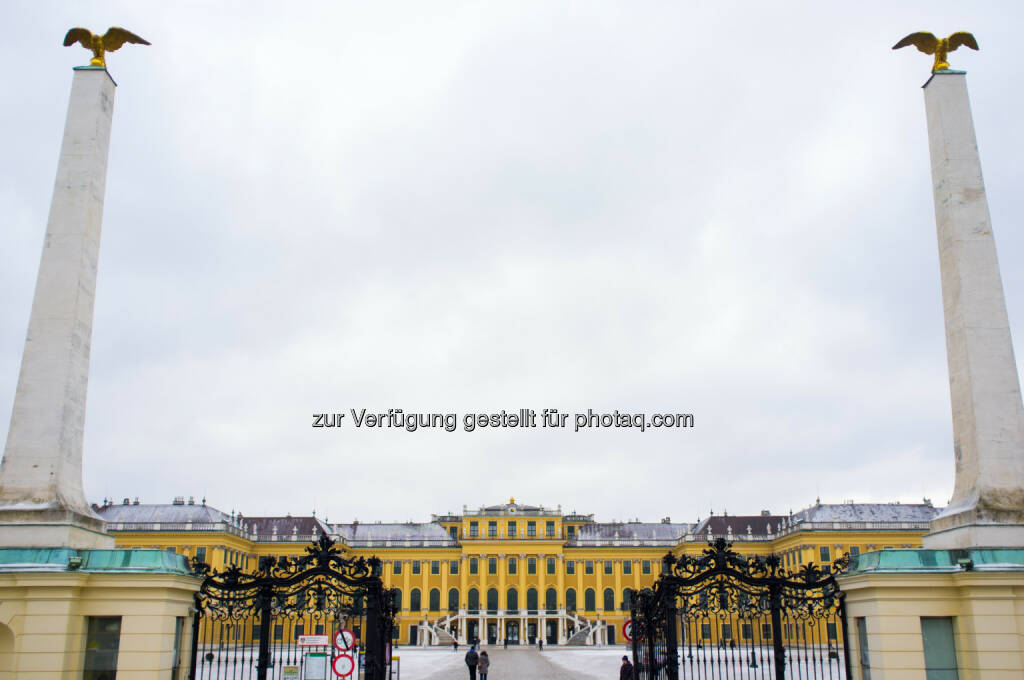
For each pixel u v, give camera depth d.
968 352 21.92
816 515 96.44
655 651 24.91
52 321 22.28
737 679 42.91
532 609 110.44
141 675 19.62
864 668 20.42
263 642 22.12
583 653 85.12
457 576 111.88
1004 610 19.06
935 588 19.59
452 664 63.88
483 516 114.12
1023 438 21.30
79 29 24.25
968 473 21.69
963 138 23.31
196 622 22.20
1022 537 20.42
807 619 22.38
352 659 22.02
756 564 22.78
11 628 19.36
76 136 23.64
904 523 90.50
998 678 18.72
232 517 103.69
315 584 22.94
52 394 21.84
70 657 19.50
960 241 22.62
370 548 112.56
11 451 21.53
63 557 20.25
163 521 93.12
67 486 21.83
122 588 20.03
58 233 22.86
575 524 131.38
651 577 111.06
